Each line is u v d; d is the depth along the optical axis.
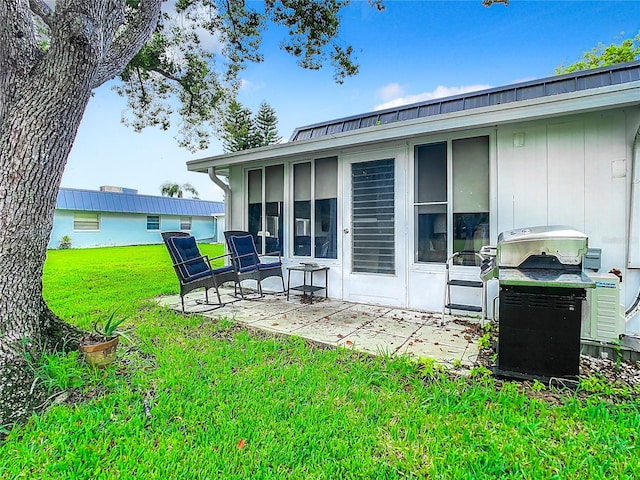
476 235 3.98
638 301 3.12
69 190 16.39
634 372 2.55
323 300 5.02
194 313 4.27
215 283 4.56
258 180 5.98
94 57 2.34
